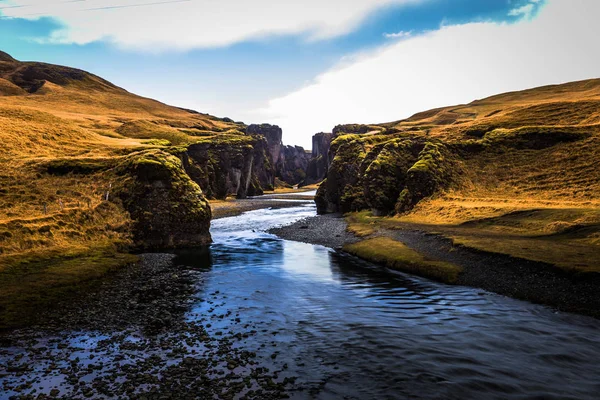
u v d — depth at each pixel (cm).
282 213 9300
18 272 3116
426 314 2262
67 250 3869
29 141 7469
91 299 2536
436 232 4359
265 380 1437
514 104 18838
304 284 3005
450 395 1339
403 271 3431
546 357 1667
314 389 1373
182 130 19088
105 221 4741
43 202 4872
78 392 1337
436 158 6925
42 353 1681
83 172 5909
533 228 4106
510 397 1336
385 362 1611
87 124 14888
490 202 5659
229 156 15825
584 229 3641
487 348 1764
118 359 1619
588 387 1407
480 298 2559
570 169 6025
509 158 6975
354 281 3098
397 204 6694
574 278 2505
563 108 9944
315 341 1845
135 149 8631
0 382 1414
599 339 1861
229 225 6994
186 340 1839
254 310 2339
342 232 5612
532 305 2375
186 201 5159
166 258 4100
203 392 1341
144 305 2414
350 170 8875
